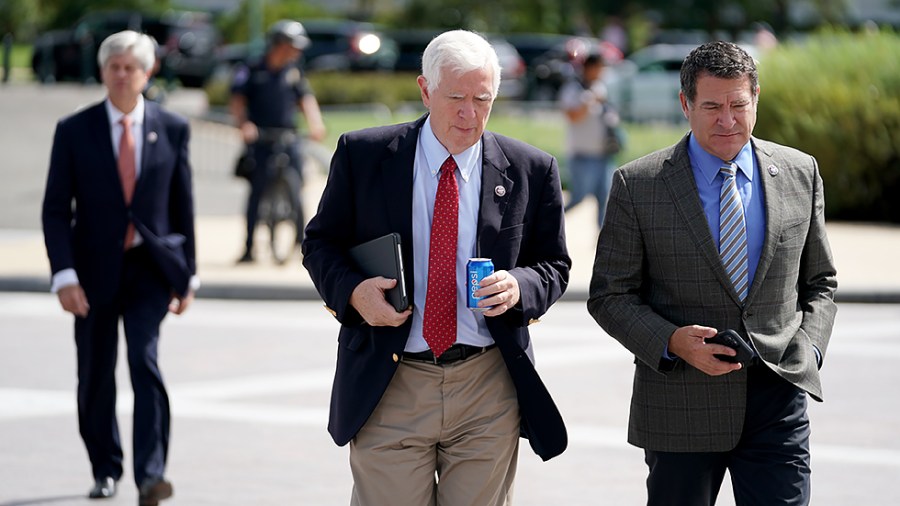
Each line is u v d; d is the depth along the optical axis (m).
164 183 13.25
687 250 9.29
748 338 9.26
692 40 91.81
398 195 9.22
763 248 9.27
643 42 93.81
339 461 15.16
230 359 20.36
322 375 19.34
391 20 104.62
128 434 16.09
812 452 15.55
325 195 9.51
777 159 9.49
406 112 60.31
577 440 16.02
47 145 47.41
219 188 40.31
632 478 14.55
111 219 13.05
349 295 9.05
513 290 8.91
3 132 50.22
